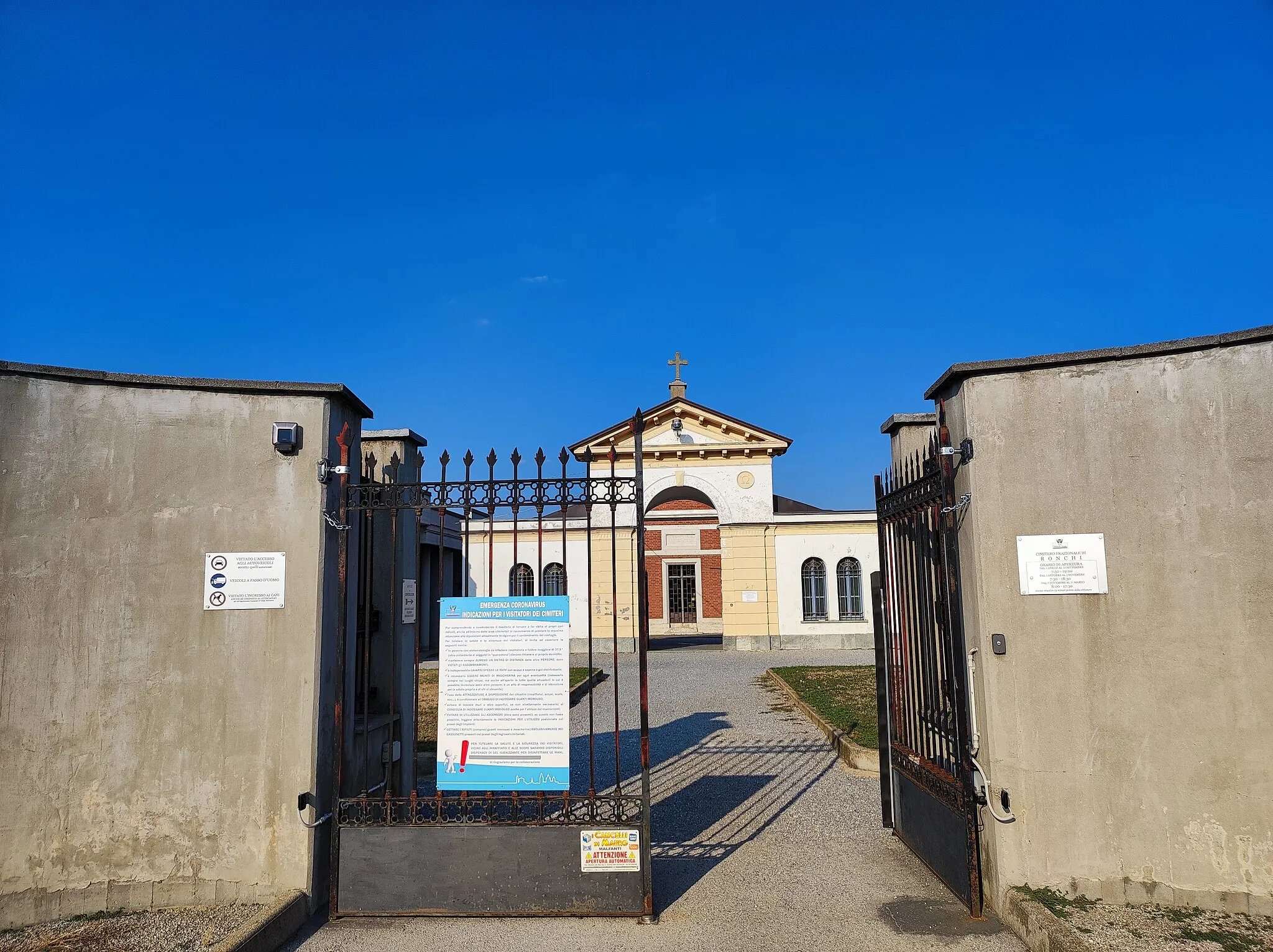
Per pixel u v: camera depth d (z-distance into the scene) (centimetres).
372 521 563
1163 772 474
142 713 507
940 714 567
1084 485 496
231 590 518
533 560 2683
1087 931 433
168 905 496
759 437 2712
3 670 492
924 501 582
